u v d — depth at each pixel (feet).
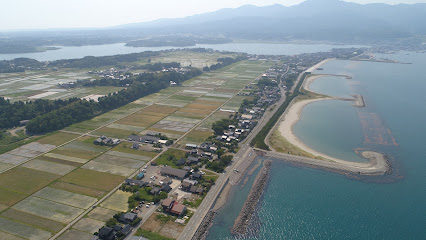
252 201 455.63
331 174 539.70
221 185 492.54
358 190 490.08
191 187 471.62
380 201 460.96
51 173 518.78
